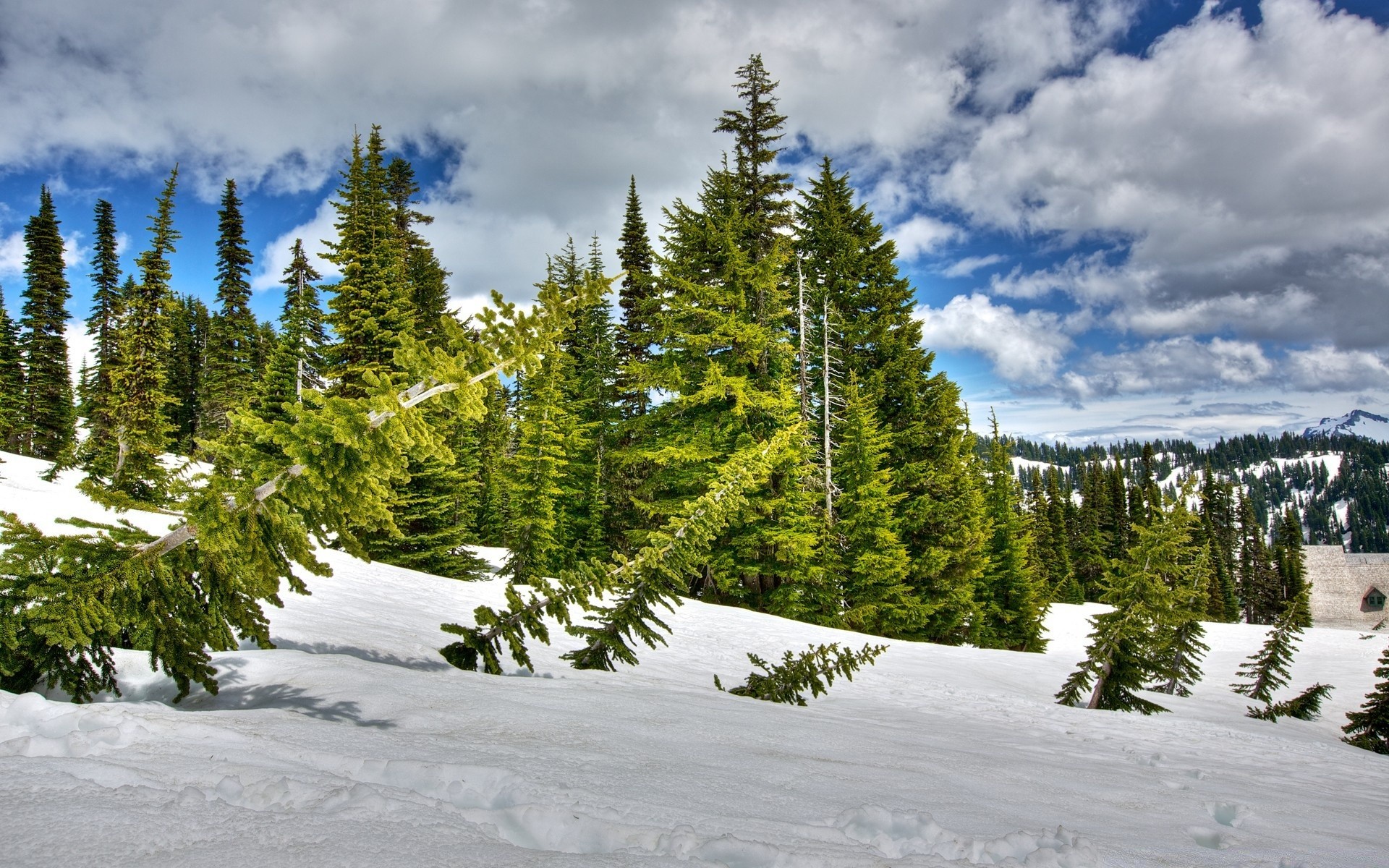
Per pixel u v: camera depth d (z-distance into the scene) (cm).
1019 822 247
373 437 349
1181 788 409
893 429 2927
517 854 139
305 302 2397
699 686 791
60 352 3916
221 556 345
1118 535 6400
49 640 301
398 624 829
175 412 4044
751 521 2306
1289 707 1666
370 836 139
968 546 2722
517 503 2497
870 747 401
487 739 291
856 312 3136
